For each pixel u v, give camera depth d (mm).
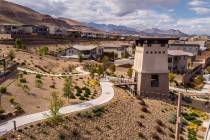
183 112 77250
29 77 77375
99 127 55469
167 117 70188
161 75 89188
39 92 66188
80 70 113562
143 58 88062
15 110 53594
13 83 67625
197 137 62562
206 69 148000
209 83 118062
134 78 93500
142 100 78625
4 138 42875
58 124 51500
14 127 46094
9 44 147000
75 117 55438
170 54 125875
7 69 79812
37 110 56219
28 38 181500
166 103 82000
